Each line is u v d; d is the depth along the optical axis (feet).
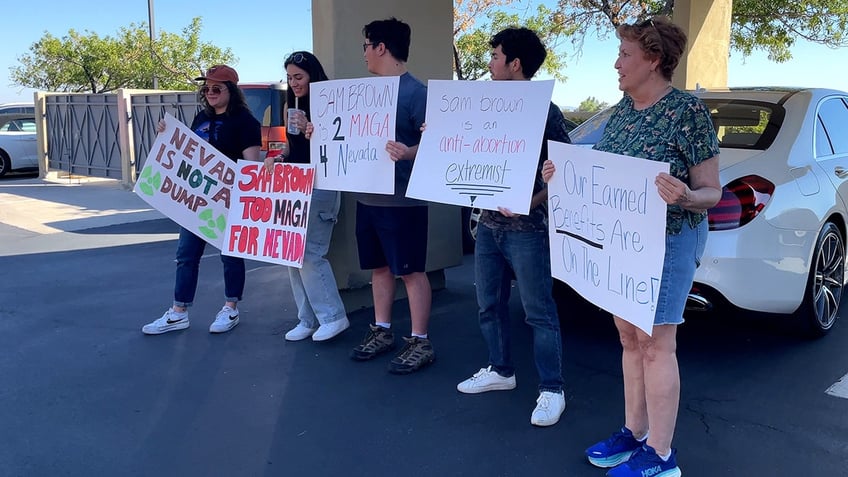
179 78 73.36
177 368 13.34
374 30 12.25
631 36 7.93
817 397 11.51
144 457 9.93
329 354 13.99
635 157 7.86
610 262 8.38
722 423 10.63
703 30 29.48
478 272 11.46
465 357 13.75
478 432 10.57
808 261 12.92
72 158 49.24
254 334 15.33
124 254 24.43
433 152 11.02
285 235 13.85
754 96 15.17
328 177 13.05
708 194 7.63
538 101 10.05
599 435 10.41
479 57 60.34
